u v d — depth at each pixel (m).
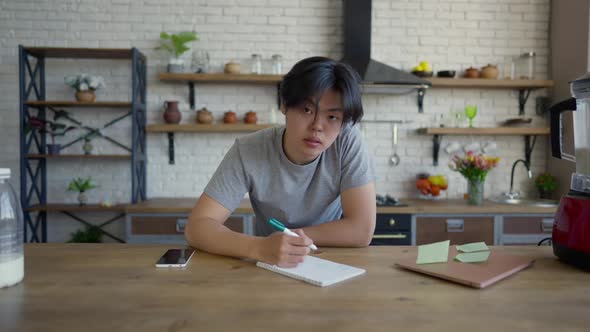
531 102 3.35
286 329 0.59
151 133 3.26
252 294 0.74
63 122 3.20
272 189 1.28
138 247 1.12
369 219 1.20
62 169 3.22
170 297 0.72
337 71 0.94
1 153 3.20
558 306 0.69
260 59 3.20
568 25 3.09
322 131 0.97
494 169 3.37
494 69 3.14
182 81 3.17
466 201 3.07
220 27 3.25
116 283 0.80
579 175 0.97
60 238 3.24
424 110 3.34
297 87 0.94
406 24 3.30
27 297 0.72
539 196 3.33
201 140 3.29
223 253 1.01
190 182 3.29
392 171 3.34
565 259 0.94
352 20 3.06
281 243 0.91
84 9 3.18
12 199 0.79
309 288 0.78
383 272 0.88
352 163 1.25
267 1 3.25
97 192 3.24
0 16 3.15
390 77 2.85
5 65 3.16
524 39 3.32
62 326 0.60
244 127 2.99
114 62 3.21
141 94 3.15
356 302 0.70
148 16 3.21
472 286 0.78
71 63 3.19
